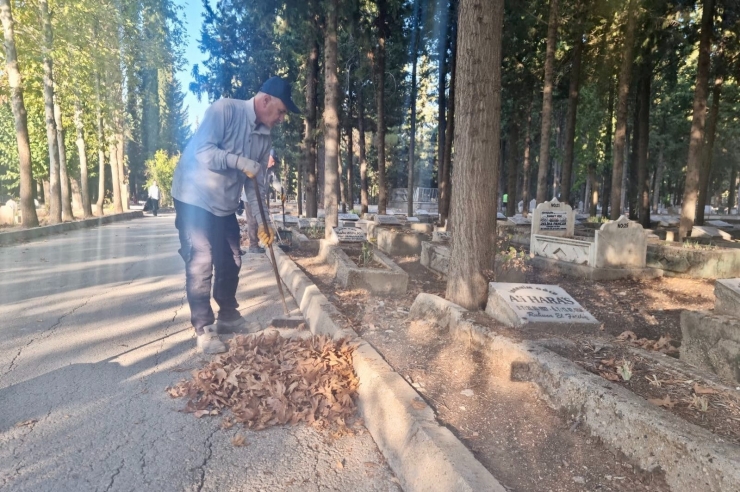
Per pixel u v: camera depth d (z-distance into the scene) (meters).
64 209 15.27
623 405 2.30
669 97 25.03
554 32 12.98
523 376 3.06
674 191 47.69
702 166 18.06
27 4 8.28
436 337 3.98
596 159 22.91
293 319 4.91
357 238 8.98
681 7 12.48
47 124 12.95
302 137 17.86
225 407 3.13
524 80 17.97
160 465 2.47
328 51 9.59
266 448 2.67
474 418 2.58
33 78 10.55
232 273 4.60
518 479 2.06
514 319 3.71
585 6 13.55
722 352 3.36
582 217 22.34
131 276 7.69
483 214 4.42
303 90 16.64
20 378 3.52
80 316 5.23
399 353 3.57
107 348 4.21
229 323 4.70
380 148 9.12
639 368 2.97
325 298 5.11
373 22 8.95
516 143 21.17
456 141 4.53
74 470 2.40
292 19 10.67
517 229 12.02
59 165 14.05
